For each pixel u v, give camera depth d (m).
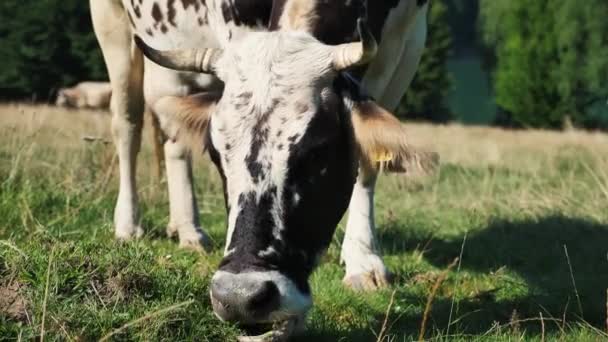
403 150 5.15
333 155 5.21
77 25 46.12
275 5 5.80
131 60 8.58
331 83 5.24
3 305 5.14
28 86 46.38
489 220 9.55
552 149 19.67
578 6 54.59
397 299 6.74
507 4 57.38
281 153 5.02
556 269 7.82
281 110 5.09
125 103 8.63
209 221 9.66
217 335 5.18
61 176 10.00
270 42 5.30
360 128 5.23
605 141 23.58
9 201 8.48
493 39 59.25
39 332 4.89
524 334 5.79
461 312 6.45
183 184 8.39
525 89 57.03
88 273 5.46
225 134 5.10
